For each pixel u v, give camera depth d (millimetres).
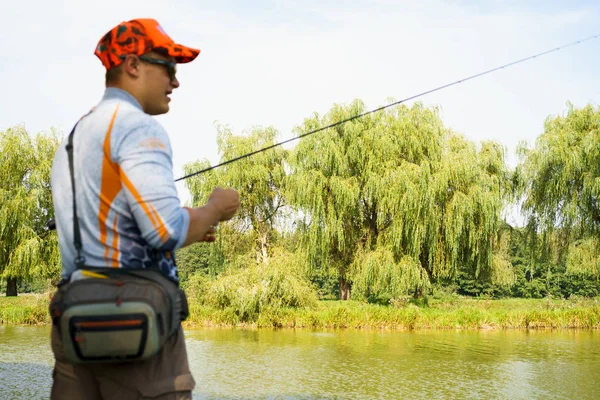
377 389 10492
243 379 11312
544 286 60125
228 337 18766
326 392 10219
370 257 24188
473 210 24156
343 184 24875
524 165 25828
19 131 27078
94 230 1495
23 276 26547
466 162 24297
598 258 24812
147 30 1654
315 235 25203
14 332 19047
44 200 26812
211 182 28250
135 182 1461
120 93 1625
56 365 1550
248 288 22578
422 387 10742
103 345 1379
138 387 1487
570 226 24656
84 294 1413
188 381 1564
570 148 24219
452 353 15273
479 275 27562
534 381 11406
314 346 16500
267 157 29312
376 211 26047
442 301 31250
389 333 20500
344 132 25500
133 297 1416
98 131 1513
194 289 23953
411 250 24406
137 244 1507
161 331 1445
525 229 25953
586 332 21375
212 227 1671
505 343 17453
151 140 1518
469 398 9883
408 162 24719
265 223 29656
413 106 26141
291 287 22672
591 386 10953
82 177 1510
